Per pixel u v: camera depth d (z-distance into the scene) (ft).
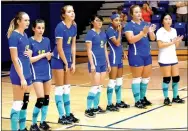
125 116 21.33
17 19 17.12
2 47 42.88
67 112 20.10
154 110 22.58
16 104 17.37
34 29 18.48
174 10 52.01
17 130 17.63
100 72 21.31
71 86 31.73
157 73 37.29
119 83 22.90
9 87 32.55
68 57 19.74
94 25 20.89
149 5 51.83
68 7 19.33
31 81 17.79
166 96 23.89
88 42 20.72
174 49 23.59
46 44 18.81
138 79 23.04
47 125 18.94
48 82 18.83
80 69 41.86
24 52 17.25
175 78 23.90
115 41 21.97
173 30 23.57
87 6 55.83
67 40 19.52
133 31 22.47
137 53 22.61
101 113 22.09
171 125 19.34
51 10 46.96
